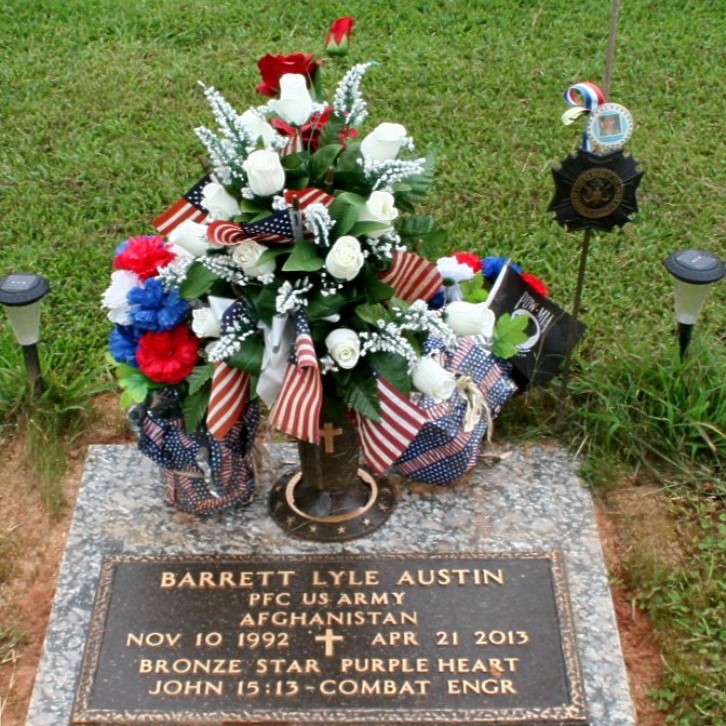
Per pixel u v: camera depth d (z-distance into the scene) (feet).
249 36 9.24
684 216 7.55
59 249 7.29
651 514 5.78
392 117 8.34
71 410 6.20
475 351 5.82
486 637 5.19
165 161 7.97
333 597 5.32
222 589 5.35
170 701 5.03
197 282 5.11
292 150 5.01
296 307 4.90
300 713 4.98
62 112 8.41
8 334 6.52
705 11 9.51
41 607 5.48
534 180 7.79
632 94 8.60
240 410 5.18
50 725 5.00
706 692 5.13
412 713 4.98
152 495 5.78
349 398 5.06
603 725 4.98
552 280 7.05
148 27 9.33
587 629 5.26
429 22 9.33
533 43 9.11
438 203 7.62
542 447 5.98
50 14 9.46
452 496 5.75
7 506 5.88
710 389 6.01
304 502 5.65
